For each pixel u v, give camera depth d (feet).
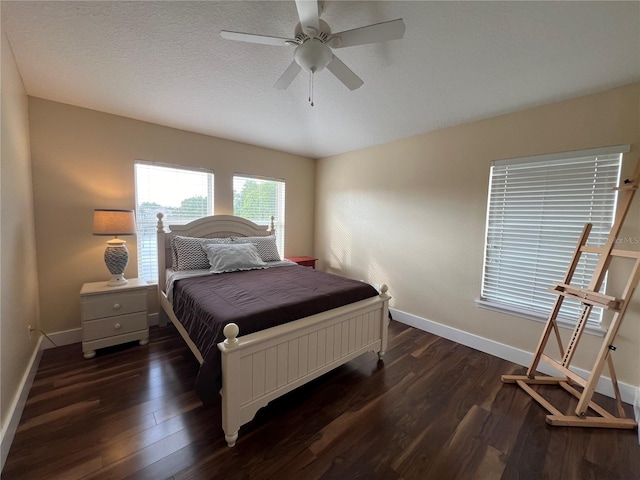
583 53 5.28
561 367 6.31
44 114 7.77
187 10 4.58
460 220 9.08
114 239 8.71
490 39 5.07
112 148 8.87
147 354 7.89
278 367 5.45
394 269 11.09
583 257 6.95
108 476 4.19
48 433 4.97
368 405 6.02
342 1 4.30
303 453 4.74
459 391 6.58
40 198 7.82
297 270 9.82
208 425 5.28
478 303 8.68
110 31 5.08
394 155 10.98
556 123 7.16
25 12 4.59
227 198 11.57
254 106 8.18
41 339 7.81
